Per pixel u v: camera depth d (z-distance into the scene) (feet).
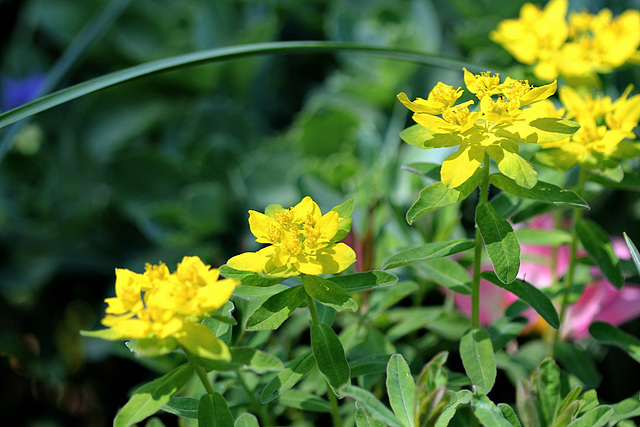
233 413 2.35
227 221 3.61
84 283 3.92
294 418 2.66
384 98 3.68
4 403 3.57
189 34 4.17
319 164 3.38
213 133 3.88
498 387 2.68
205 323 2.18
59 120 4.39
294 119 4.36
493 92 2.15
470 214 3.01
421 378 2.13
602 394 2.73
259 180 3.63
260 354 2.08
